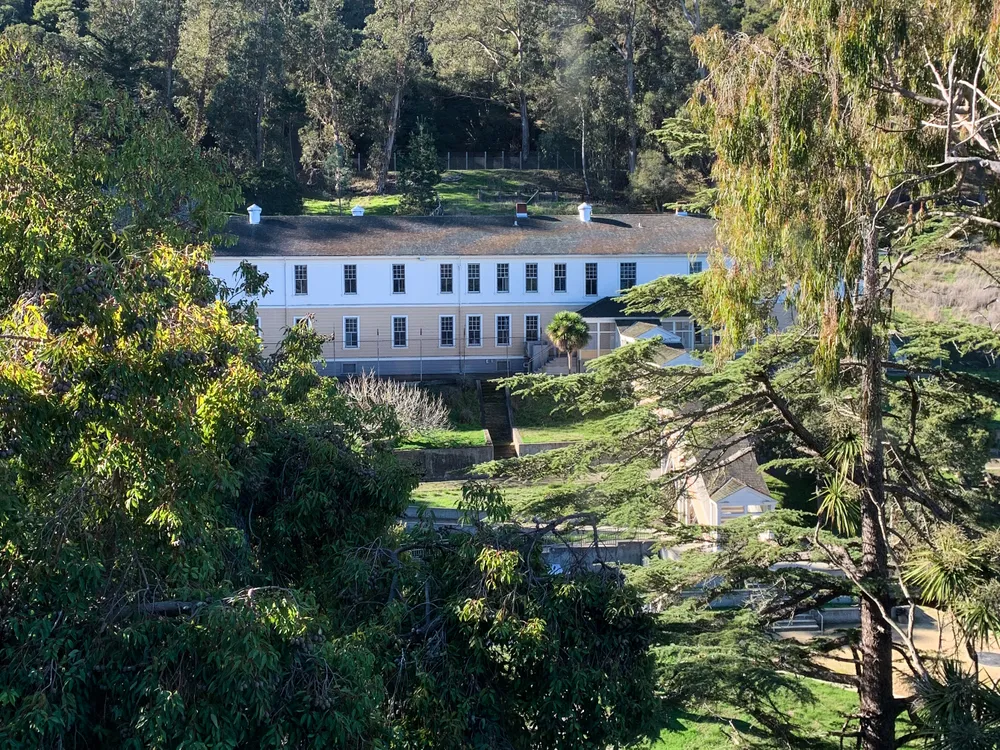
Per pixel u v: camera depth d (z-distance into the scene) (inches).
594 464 678.5
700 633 621.3
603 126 3048.7
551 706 446.6
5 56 690.8
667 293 703.1
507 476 675.4
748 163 554.3
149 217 727.1
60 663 343.6
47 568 360.2
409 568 493.7
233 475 435.8
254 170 2817.4
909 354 657.0
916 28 563.2
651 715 482.9
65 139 665.6
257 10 3260.3
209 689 348.5
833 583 647.8
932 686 538.0
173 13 3243.1
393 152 3410.4
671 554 1140.5
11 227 512.7
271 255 1989.4
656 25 3041.3
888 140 577.0
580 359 1968.5
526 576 483.2
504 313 2075.5
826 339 548.1
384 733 389.1
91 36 3031.5
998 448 914.1
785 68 545.6
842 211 551.5
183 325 428.8
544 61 3216.0
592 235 2124.8
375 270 2036.2
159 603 384.8
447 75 3373.5
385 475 539.8
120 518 401.4
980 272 719.1
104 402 370.9
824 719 829.2
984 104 570.9
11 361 368.8
